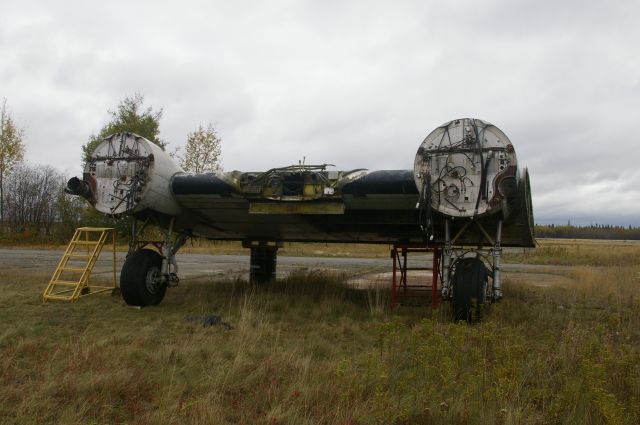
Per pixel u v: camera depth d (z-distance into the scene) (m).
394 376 4.77
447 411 3.95
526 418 3.90
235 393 4.61
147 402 4.39
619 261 28.27
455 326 6.38
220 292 11.05
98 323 7.86
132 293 9.23
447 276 8.40
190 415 3.97
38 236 43.44
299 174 9.07
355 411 3.92
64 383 4.54
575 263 27.78
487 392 4.20
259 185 9.20
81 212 41.78
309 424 3.82
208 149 38.03
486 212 7.93
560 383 4.70
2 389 4.46
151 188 9.32
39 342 6.22
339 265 23.19
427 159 8.19
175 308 9.35
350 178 8.84
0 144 41.00
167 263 9.86
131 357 5.66
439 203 8.14
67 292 10.88
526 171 8.84
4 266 19.34
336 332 7.37
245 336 6.66
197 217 10.85
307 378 4.79
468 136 8.07
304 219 10.46
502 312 8.35
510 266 24.66
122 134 9.50
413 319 8.39
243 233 12.33
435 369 4.71
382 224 10.20
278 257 30.50
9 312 8.63
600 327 6.32
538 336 7.36
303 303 9.79
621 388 4.47
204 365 5.43
